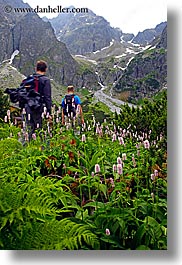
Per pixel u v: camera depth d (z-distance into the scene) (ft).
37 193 6.81
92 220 9.37
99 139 14.26
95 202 9.69
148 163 11.04
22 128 15.49
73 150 12.63
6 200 6.46
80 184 10.53
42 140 16.28
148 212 9.40
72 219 8.69
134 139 17.10
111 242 8.43
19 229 6.65
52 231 6.55
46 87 15.69
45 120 16.28
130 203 10.19
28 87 15.58
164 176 11.46
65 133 16.03
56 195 8.11
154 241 8.75
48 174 12.32
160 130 14.78
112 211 8.83
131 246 8.66
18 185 7.41
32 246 6.51
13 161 8.71
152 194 9.41
